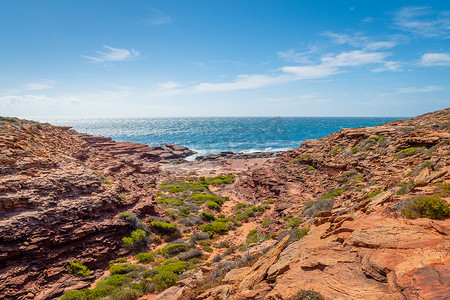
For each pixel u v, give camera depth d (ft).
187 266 66.95
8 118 138.72
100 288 56.70
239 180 205.77
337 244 28.50
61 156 120.67
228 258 59.88
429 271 18.22
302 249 30.48
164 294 43.19
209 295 30.17
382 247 23.95
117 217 85.20
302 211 96.07
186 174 247.09
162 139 464.65
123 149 309.01
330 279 22.06
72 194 82.23
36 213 67.26
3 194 65.92
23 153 86.99
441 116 141.90
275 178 161.89
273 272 27.30
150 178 206.90
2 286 54.60
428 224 26.08
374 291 18.86
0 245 58.23
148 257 76.33
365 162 116.16
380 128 148.97
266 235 83.76
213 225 107.86
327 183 125.59
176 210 122.52
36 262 61.26
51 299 55.98
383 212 32.86
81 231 71.56
